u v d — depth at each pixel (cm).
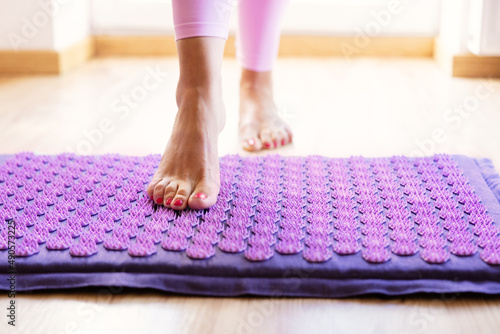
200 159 109
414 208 105
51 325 79
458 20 211
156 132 154
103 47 245
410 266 87
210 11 110
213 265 88
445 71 218
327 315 81
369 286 85
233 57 240
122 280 87
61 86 199
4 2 210
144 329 78
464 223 100
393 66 228
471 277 86
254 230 97
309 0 242
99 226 99
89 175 121
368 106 177
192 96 111
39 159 130
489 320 80
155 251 92
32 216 104
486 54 205
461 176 119
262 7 135
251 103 145
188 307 83
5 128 156
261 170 123
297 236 95
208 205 104
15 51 213
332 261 89
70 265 89
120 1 244
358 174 121
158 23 245
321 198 109
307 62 234
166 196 106
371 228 98
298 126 158
